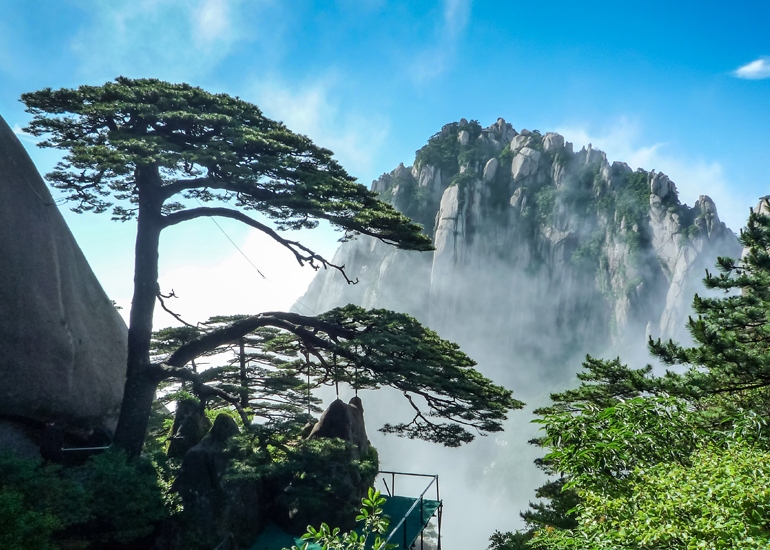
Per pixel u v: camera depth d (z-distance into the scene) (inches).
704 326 650.2
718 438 420.2
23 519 576.4
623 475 404.8
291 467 813.9
